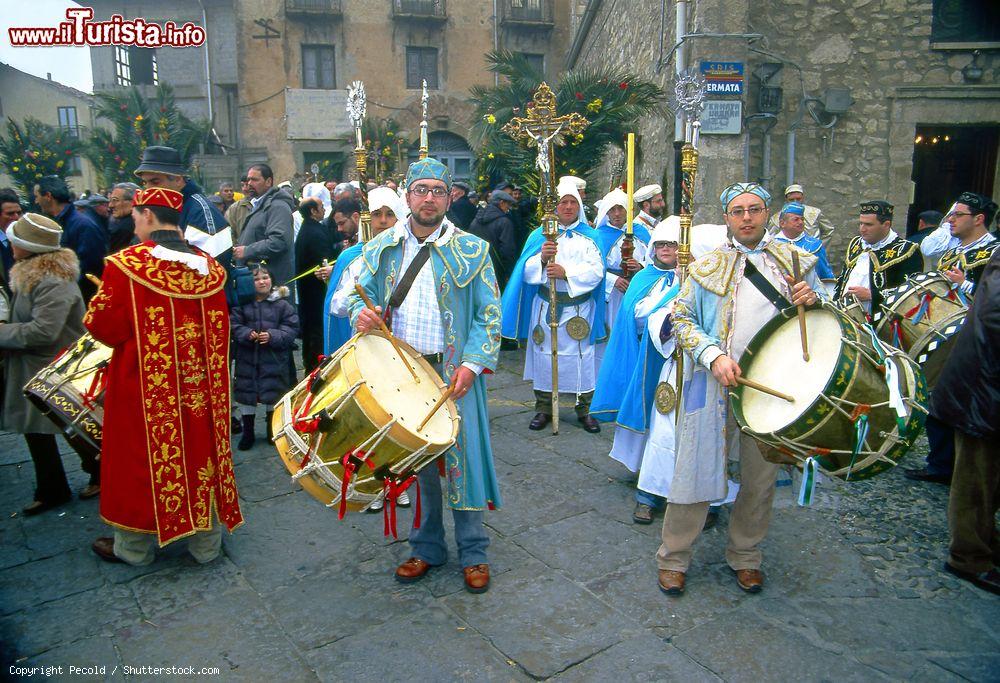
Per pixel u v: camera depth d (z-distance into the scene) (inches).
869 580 126.8
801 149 354.6
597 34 646.5
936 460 169.6
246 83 876.0
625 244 205.6
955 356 121.5
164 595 123.7
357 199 253.4
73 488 170.2
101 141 730.8
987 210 169.3
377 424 101.0
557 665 103.4
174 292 123.3
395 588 125.3
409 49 903.1
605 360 171.9
